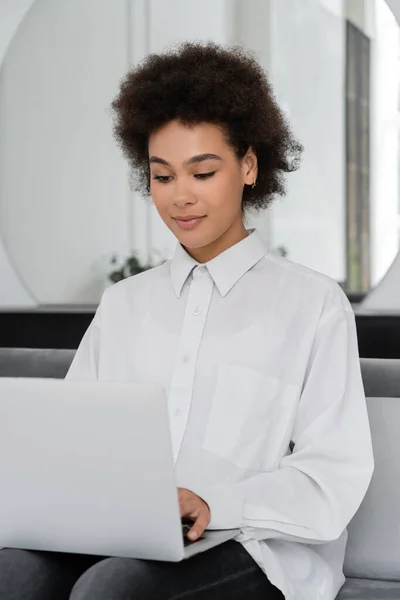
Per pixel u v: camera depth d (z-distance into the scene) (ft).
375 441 6.38
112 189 17.60
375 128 16.74
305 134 17.76
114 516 4.50
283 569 5.24
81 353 6.27
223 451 5.55
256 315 5.75
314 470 5.33
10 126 14.56
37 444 4.48
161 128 5.49
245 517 5.11
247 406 5.59
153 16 18.17
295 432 5.63
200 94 5.39
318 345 5.65
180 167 5.46
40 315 8.87
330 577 5.49
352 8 16.99
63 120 16.25
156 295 6.05
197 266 5.91
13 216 14.56
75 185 16.37
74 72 16.38
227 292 5.82
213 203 5.49
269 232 18.26
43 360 8.04
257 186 6.17
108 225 17.51
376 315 7.50
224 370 5.64
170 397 5.68
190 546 4.74
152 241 18.35
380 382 6.86
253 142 5.67
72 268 16.49
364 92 16.94
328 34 17.39
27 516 4.74
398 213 16.78
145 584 4.49
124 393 4.25
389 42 16.51
